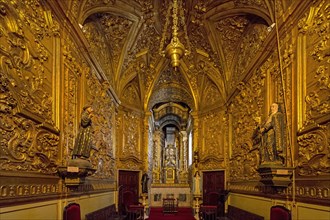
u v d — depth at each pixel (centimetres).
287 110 638
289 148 618
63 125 635
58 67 614
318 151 507
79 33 727
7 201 412
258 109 844
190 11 1034
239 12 913
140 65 1323
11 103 429
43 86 553
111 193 1126
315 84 531
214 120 1350
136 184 1362
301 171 567
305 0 573
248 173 927
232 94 1141
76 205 611
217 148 1309
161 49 754
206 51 1247
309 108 548
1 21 419
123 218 1145
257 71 862
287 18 643
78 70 748
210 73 1328
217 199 1220
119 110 1286
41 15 555
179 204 1812
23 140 470
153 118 1914
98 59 988
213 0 941
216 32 1109
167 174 2159
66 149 650
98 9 853
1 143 409
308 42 564
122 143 1280
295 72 609
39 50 538
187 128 2047
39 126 523
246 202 937
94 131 865
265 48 772
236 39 1081
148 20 1079
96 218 838
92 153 831
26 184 476
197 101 1454
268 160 659
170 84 1521
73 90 709
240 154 1038
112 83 1177
